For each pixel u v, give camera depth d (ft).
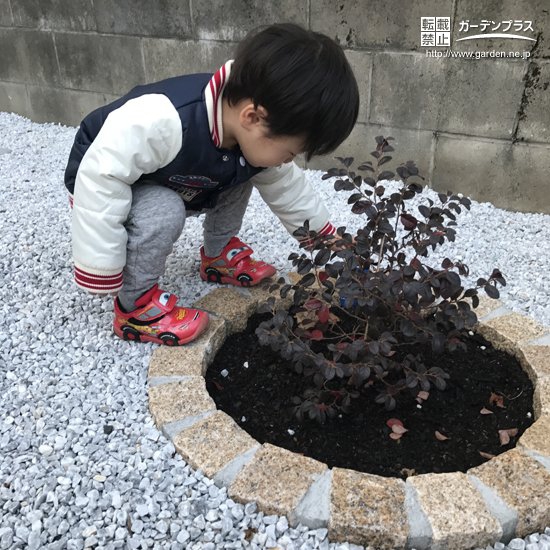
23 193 10.53
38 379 5.88
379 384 5.78
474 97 9.32
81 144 5.82
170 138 5.13
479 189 10.07
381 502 4.38
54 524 4.47
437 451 5.09
